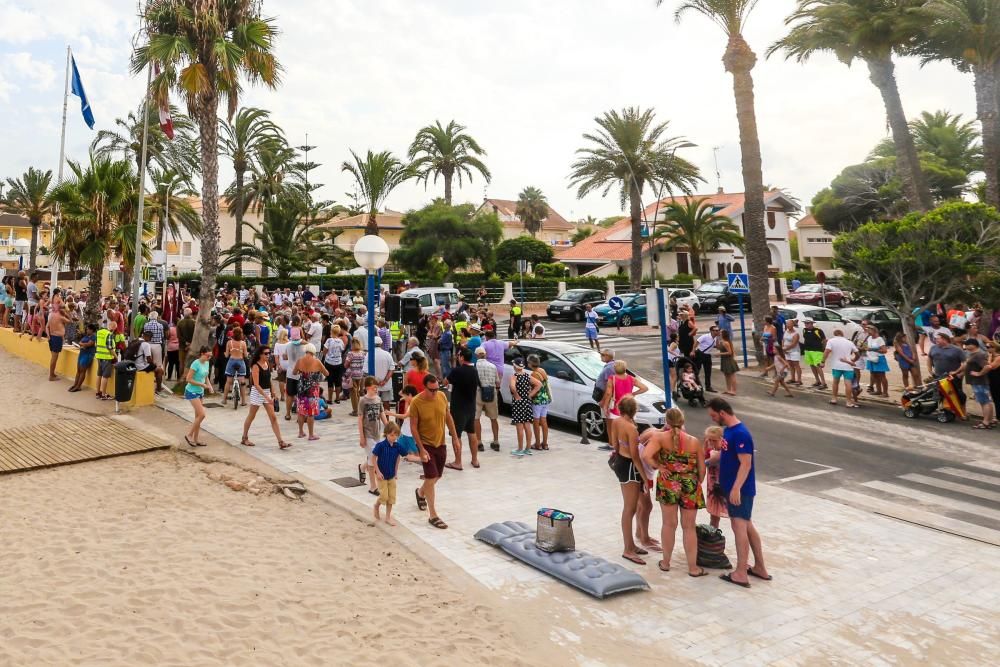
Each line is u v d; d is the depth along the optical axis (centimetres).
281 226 3919
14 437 1077
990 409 1230
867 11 2198
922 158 4234
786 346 1560
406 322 1275
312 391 1077
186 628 486
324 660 450
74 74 2114
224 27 1562
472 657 461
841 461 1037
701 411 1390
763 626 523
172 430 1152
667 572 621
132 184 1792
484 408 1056
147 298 2053
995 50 2216
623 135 3575
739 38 2025
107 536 679
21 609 511
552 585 588
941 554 677
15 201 4341
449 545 671
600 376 1049
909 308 1591
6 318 2386
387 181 3959
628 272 4831
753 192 2006
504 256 4925
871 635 514
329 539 687
